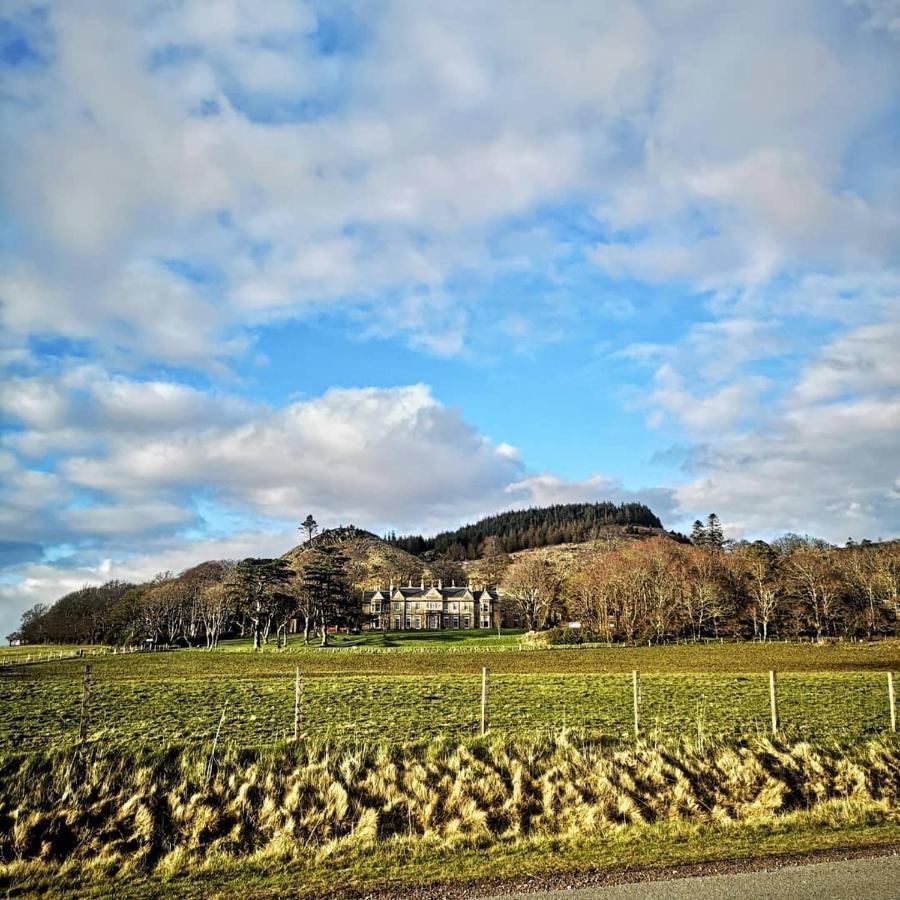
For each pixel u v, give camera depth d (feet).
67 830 45.88
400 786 53.31
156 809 48.52
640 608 330.13
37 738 88.74
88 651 358.84
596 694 127.44
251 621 396.37
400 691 131.64
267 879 40.34
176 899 37.55
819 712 107.55
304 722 98.73
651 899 34.19
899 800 56.95
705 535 558.56
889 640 299.17
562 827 49.78
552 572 423.64
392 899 36.32
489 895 35.96
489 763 57.00
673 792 54.95
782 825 49.19
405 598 553.23
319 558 351.67
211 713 108.37
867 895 33.88
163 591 438.81
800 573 335.88
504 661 229.86
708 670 193.06
